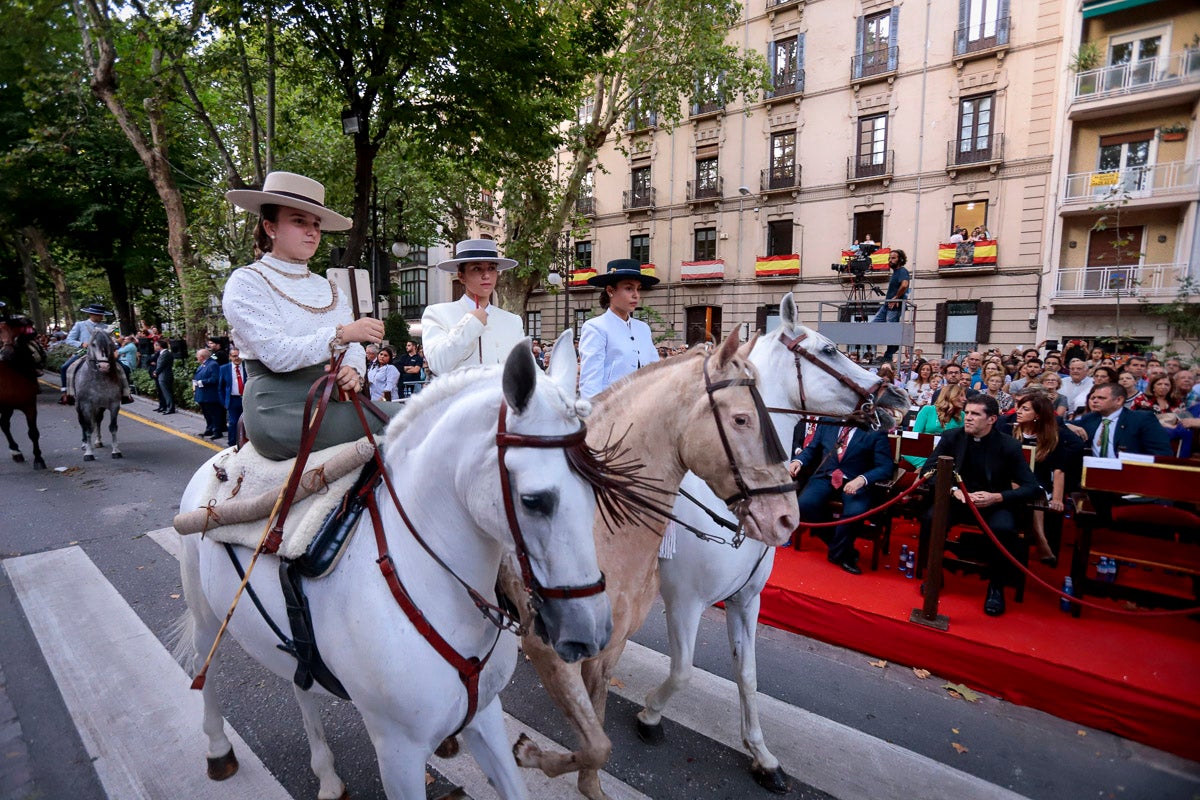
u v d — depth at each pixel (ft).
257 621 6.32
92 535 18.40
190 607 7.91
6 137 49.14
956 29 59.88
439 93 31.96
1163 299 45.73
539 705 10.77
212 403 33.37
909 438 18.07
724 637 13.14
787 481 6.92
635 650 12.53
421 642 5.31
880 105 64.23
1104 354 33.73
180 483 24.29
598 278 11.09
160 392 41.88
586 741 6.41
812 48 67.41
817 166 68.28
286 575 5.74
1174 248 47.80
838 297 68.08
